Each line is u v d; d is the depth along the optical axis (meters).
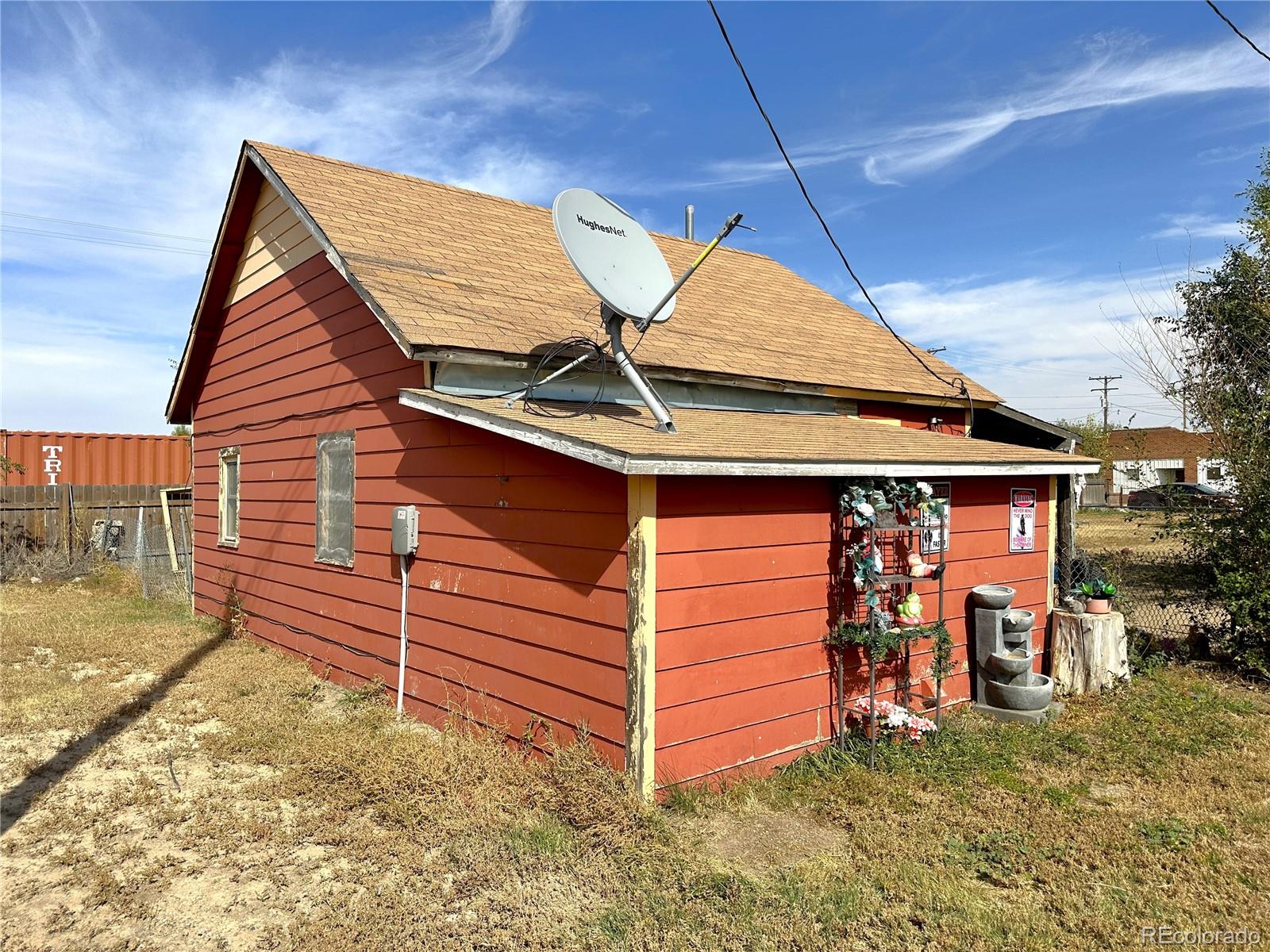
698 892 3.82
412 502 6.76
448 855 4.19
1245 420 8.58
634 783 4.66
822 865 4.11
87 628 9.98
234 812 4.73
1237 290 9.84
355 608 7.57
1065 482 9.68
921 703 6.66
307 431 8.45
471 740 5.62
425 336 5.77
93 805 4.81
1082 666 7.54
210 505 10.98
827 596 5.91
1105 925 3.58
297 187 7.97
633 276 6.04
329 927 3.52
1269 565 8.16
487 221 9.37
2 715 6.39
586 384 6.90
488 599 5.89
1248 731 6.30
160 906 3.75
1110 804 4.95
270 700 6.93
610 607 4.88
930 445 7.32
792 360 8.75
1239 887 3.93
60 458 17.05
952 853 4.25
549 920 3.58
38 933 3.52
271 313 9.19
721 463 4.73
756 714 5.35
